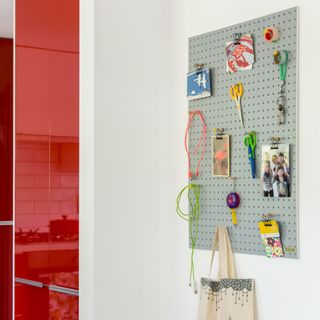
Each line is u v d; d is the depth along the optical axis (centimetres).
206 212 223
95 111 224
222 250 214
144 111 237
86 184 227
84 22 229
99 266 224
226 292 211
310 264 187
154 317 238
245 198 209
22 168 266
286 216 194
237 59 212
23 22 266
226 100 216
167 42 240
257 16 206
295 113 192
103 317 224
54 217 249
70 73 243
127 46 233
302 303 190
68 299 243
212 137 220
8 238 386
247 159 208
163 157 240
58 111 249
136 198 234
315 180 186
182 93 233
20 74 269
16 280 267
